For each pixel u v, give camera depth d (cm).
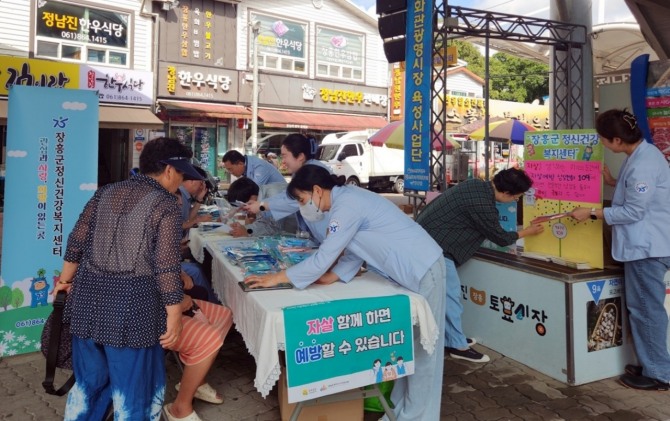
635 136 302
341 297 240
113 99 1360
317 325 223
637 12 626
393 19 572
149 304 214
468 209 347
